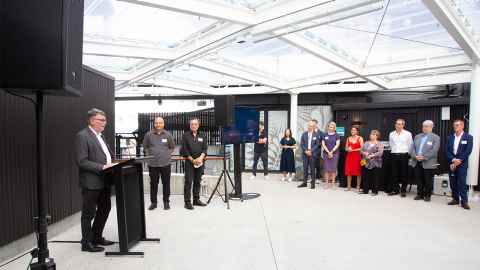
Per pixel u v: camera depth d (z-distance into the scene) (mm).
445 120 7070
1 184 2879
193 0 3881
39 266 2162
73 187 4043
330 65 7461
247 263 2908
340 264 2896
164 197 4969
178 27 5141
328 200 5680
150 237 3609
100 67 7465
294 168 8227
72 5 2117
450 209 5023
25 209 3178
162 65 6672
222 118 5262
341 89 9203
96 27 5004
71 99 3973
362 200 5707
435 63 6035
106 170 3076
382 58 6504
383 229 3938
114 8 4438
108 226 4055
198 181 5207
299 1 3982
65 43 1968
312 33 5133
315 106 10164
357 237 3637
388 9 4266
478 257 3076
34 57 1945
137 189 3445
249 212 4762
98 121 3137
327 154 7074
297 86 8719
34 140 3299
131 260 2967
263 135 8789
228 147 9469
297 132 10258
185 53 5859
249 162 10586
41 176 2189
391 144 6312
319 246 3346
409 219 4402
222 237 3617
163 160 4898
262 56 6832
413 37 5270
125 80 7898
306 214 4652
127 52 5598
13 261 2938
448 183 6152
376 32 5094
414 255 3119
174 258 3021
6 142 2938
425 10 4312
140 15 4672
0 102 2867
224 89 10180
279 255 3100
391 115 7559
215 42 5227
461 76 7555
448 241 3518
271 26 4418
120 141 8719
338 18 4008
